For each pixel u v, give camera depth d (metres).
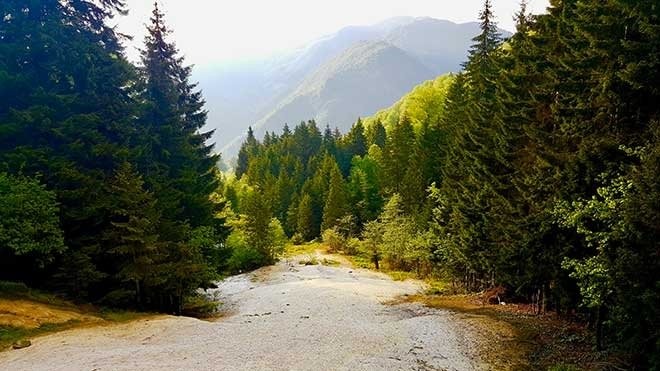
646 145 13.71
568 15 21.75
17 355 17.36
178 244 27.83
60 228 25.77
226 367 15.61
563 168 19.78
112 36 34.31
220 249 37.41
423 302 32.28
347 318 26.94
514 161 26.34
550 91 21.91
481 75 37.00
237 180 104.56
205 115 42.25
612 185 14.70
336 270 53.44
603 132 17.89
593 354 17.05
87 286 26.25
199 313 31.28
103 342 19.28
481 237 30.22
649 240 12.10
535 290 26.19
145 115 35.16
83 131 27.78
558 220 17.00
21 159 25.09
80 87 30.44
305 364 16.20
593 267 13.95
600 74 17.81
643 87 16.23
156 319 24.19
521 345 19.47
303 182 100.19
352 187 82.06
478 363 17.23
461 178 36.19
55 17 30.00
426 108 77.06
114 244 26.22
